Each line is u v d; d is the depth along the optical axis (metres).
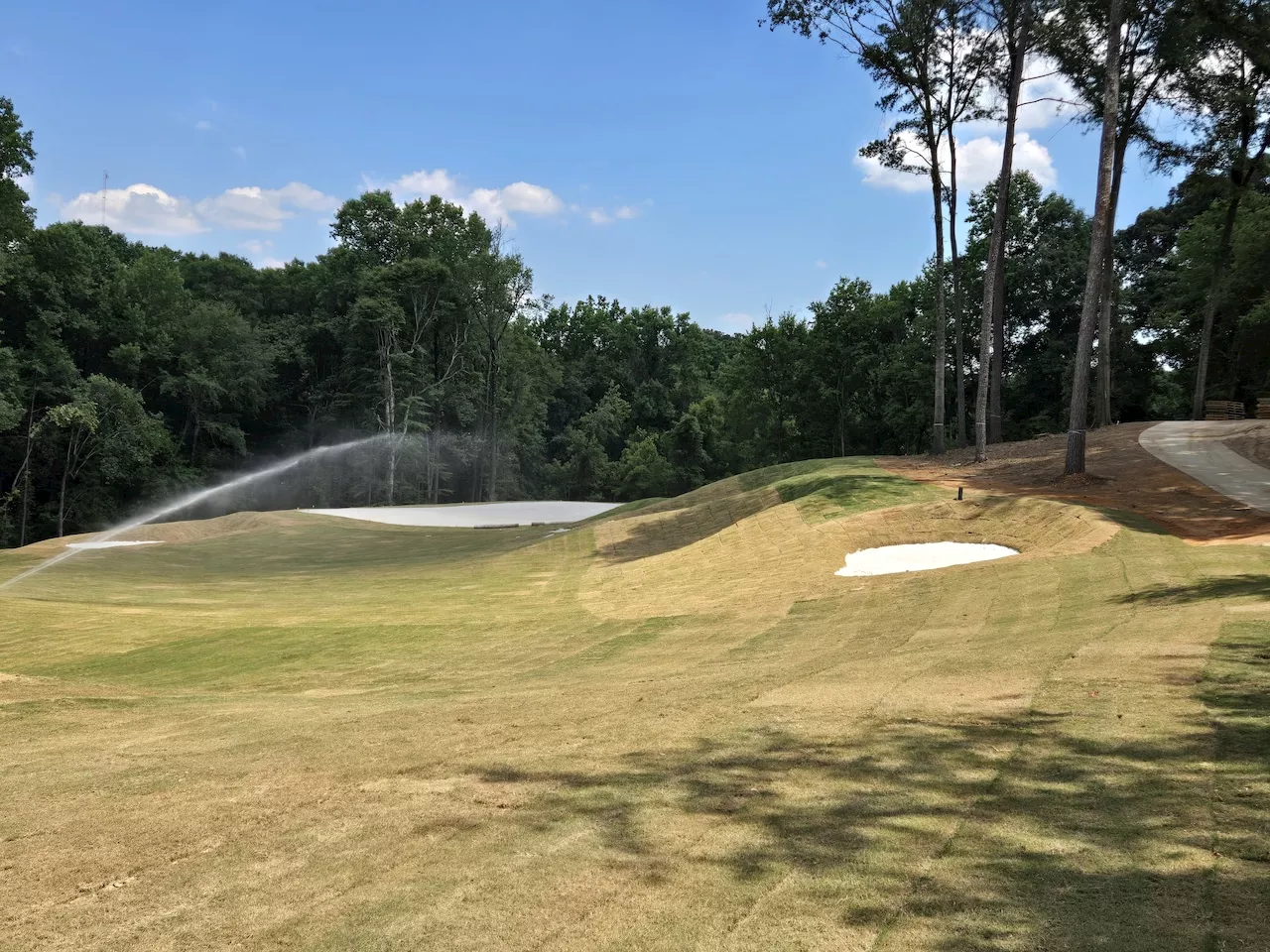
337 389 61.25
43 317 45.56
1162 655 6.40
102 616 15.80
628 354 84.25
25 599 18.02
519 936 3.00
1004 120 28.33
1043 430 45.09
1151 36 26.06
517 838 3.93
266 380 58.59
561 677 9.68
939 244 29.20
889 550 17.06
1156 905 2.89
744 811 4.07
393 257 62.00
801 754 4.93
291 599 18.73
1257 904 2.84
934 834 3.63
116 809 4.82
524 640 12.81
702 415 74.06
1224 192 30.56
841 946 2.78
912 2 26.31
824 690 6.73
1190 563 11.02
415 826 4.18
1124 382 44.38
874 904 3.05
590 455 73.00
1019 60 25.47
